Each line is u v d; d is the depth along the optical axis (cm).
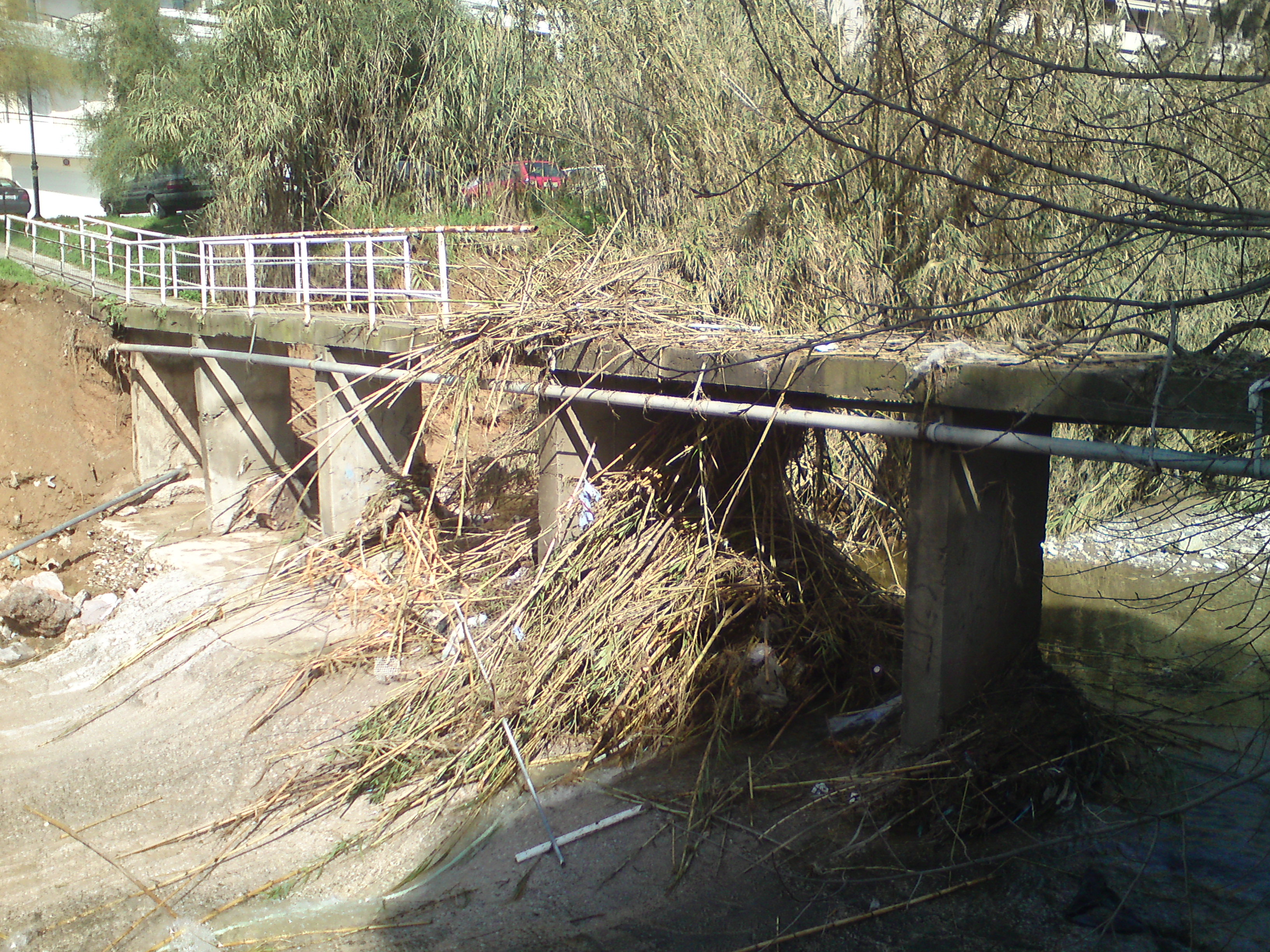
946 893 521
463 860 623
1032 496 629
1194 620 902
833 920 513
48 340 1371
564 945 524
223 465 1298
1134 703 724
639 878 570
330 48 1582
